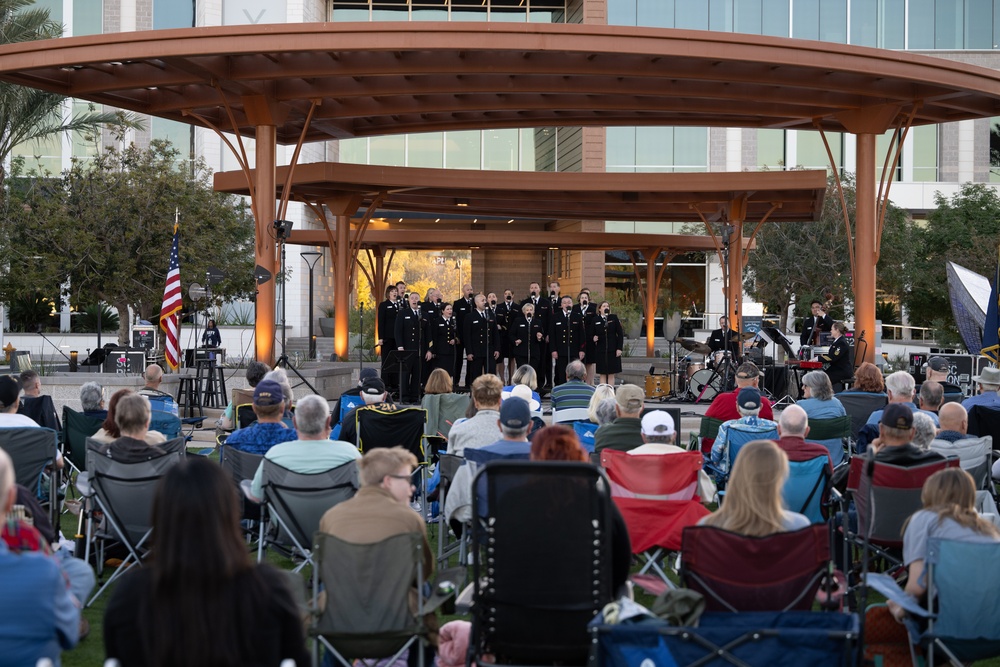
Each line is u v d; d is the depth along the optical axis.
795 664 3.62
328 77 15.62
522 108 17.61
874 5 38.69
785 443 6.40
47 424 8.93
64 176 23.06
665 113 19.47
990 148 39.47
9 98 22.83
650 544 5.74
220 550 2.77
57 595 3.17
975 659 4.43
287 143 20.38
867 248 17.81
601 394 8.37
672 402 18.12
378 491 4.61
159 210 22.09
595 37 13.92
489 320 18.19
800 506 6.37
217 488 2.81
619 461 5.95
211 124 16.67
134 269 22.00
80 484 6.78
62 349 31.75
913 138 39.69
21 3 23.55
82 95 16.03
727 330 18.92
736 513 4.41
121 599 2.84
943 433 6.82
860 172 17.89
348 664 4.40
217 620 2.74
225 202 25.44
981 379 8.96
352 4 39.03
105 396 15.70
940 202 35.44
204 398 16.67
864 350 17.64
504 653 4.09
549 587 4.00
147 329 19.88
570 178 20.89
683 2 37.94
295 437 7.09
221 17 35.34
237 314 34.25
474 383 7.46
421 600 4.40
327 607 4.38
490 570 4.02
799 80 16.11
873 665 4.88
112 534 6.60
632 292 38.12
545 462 3.95
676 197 22.88
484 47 13.70
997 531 4.53
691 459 5.92
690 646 3.61
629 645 3.64
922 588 4.49
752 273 34.25
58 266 21.70
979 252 32.03
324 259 39.00
